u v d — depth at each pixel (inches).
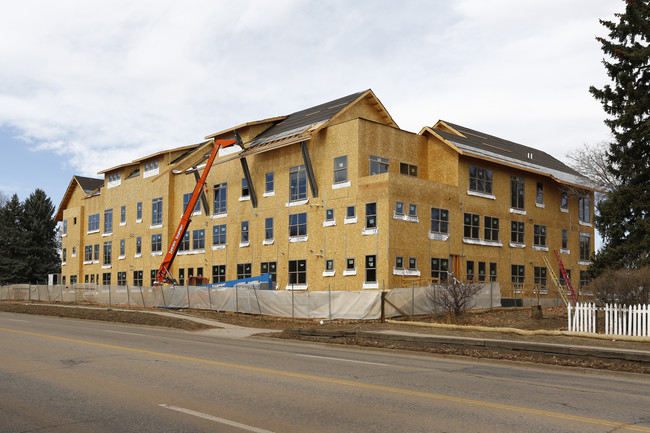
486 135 1878.7
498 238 1572.3
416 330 896.3
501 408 328.5
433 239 1389.0
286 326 1047.6
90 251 2413.9
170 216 1971.0
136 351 595.5
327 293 1122.0
